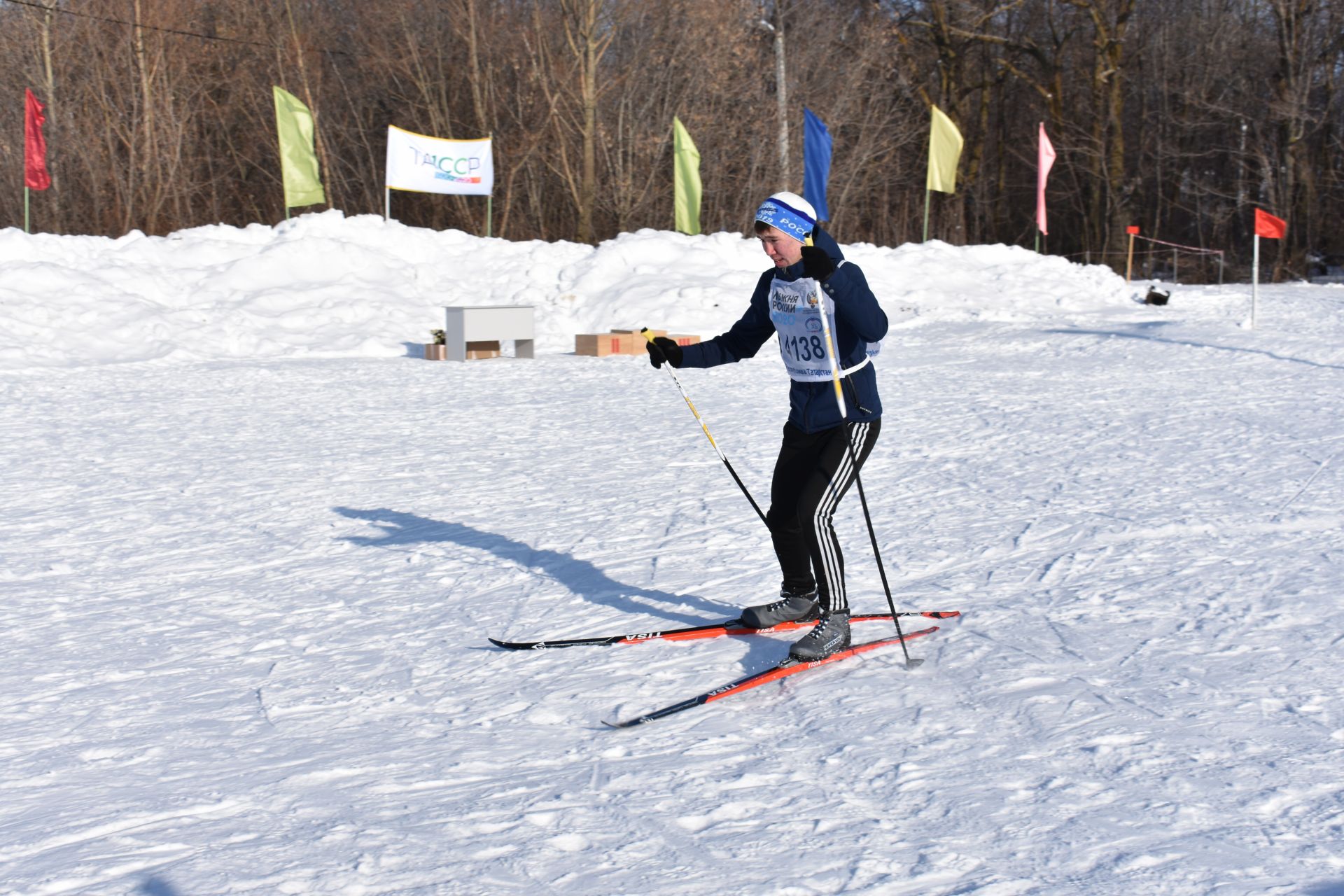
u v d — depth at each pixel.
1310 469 6.87
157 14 26.28
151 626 4.56
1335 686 3.36
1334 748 2.91
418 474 7.78
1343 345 14.31
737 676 3.78
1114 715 3.22
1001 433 8.77
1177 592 4.47
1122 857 2.37
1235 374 12.05
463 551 5.68
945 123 24.20
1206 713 3.20
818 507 3.88
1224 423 8.84
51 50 26.11
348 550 5.77
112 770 3.11
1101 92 34.03
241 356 16.45
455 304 19.23
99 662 4.11
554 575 5.20
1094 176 36.59
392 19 28.77
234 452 8.77
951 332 18.34
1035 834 2.50
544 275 20.38
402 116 29.67
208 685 3.85
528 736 3.29
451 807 2.78
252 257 18.97
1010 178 40.34
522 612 4.63
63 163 25.98
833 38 31.62
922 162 34.97
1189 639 3.88
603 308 19.34
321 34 30.05
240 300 17.98
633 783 2.90
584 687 3.71
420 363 15.67
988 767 2.89
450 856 2.50
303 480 7.61
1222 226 36.44
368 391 12.59
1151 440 8.17
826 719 3.32
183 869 2.47
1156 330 17.11
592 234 27.42
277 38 28.84
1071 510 6.00
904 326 19.42
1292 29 31.97
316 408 11.23
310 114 20.83
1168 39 36.66
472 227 28.91
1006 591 4.64
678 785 2.87
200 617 4.68
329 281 19.03
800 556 4.23
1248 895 2.19
